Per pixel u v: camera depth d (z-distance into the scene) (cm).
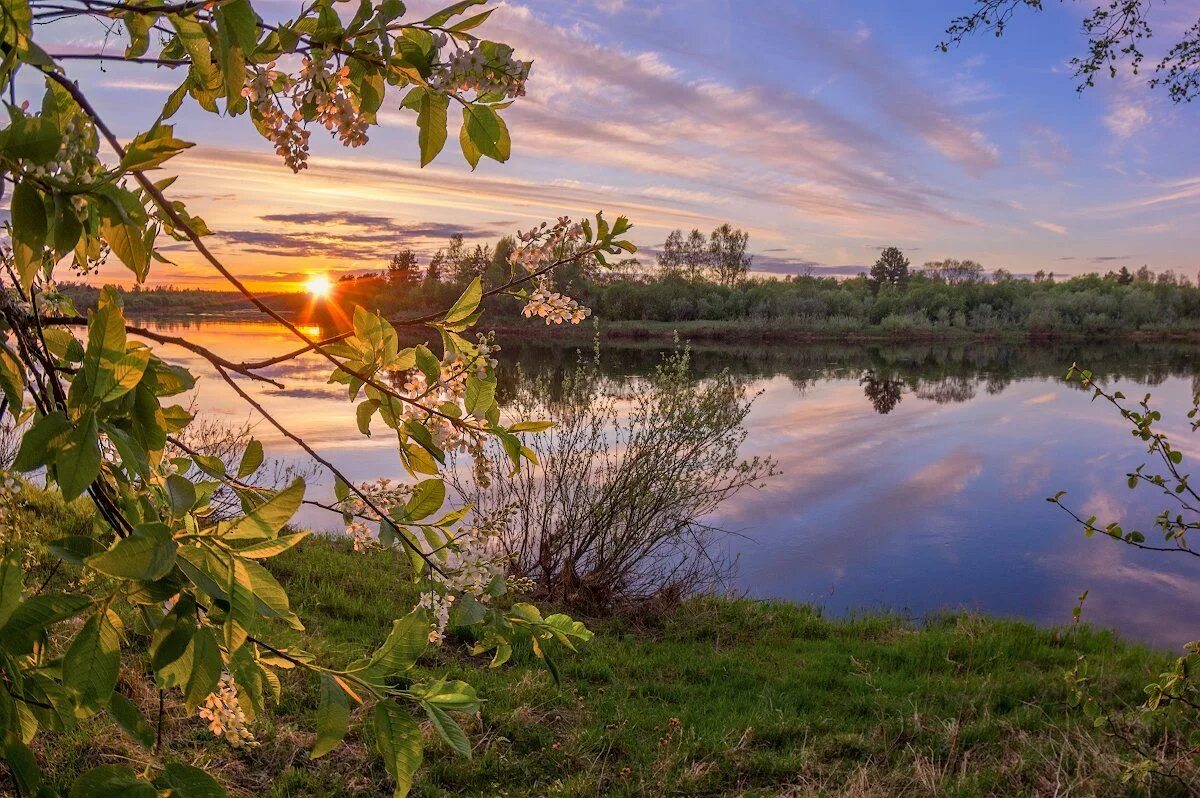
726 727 522
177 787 90
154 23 106
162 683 92
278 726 439
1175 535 364
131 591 86
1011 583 947
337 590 682
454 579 142
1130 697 587
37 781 96
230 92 97
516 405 800
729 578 927
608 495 779
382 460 1223
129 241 97
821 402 2486
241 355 2703
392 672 108
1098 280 9081
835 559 1010
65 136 84
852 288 9425
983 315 7694
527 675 552
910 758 488
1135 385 3150
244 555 89
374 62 110
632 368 2878
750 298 7494
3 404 101
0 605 85
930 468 1534
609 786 443
